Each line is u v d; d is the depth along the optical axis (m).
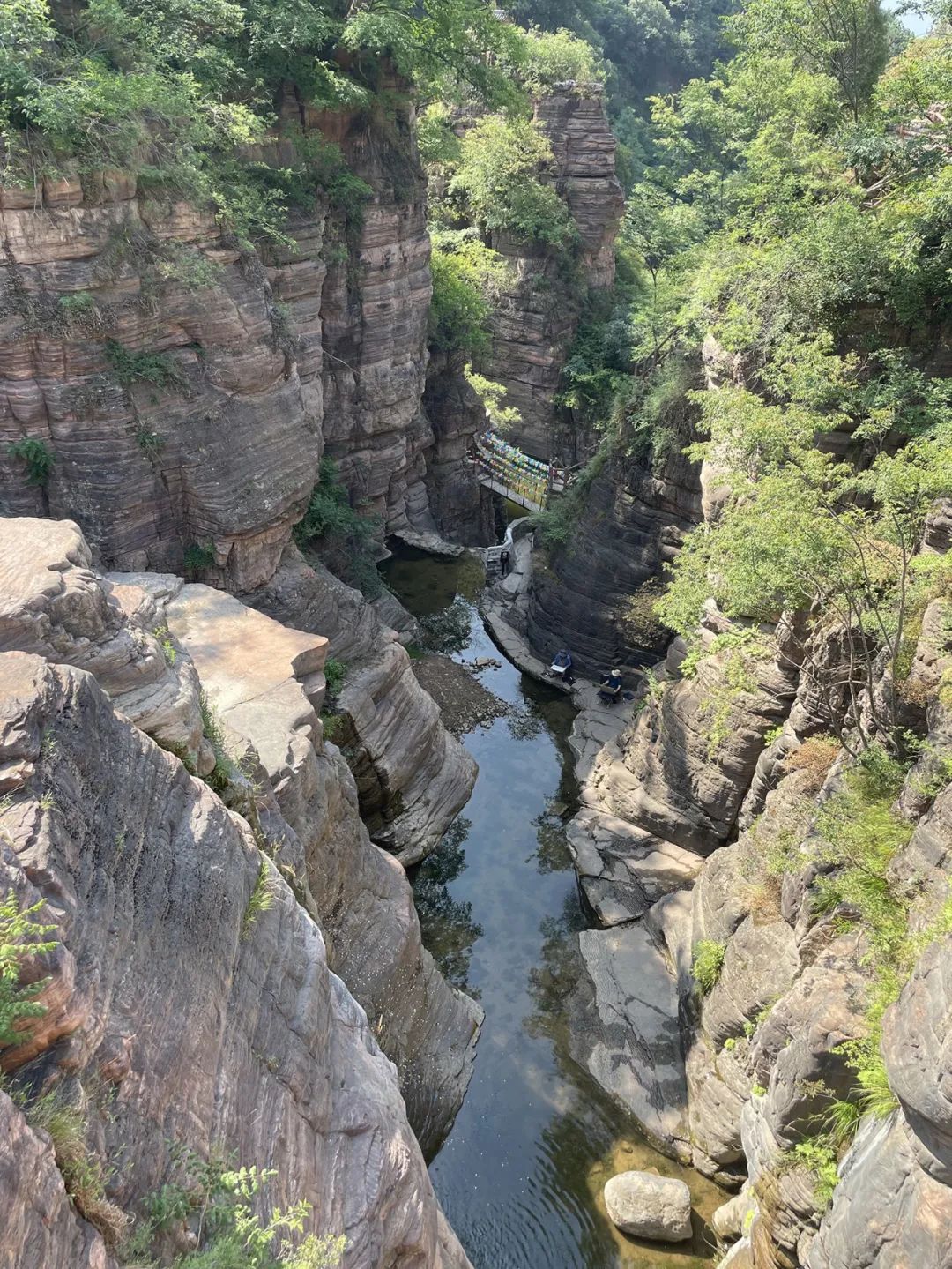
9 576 13.24
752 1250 18.48
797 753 22.55
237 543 28.38
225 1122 10.01
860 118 34.59
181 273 25.62
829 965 17.81
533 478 52.38
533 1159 21.88
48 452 25.33
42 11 22.73
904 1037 12.77
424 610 44.66
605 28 86.50
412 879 29.69
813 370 23.48
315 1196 11.17
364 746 28.39
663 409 34.62
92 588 13.72
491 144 57.16
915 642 19.44
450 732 36.53
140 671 14.22
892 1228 13.55
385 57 36.97
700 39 91.25
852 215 26.41
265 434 28.77
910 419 24.30
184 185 25.66
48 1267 6.91
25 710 9.35
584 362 59.03
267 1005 11.95
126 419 25.62
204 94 28.95
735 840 28.50
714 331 29.20
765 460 23.20
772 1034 18.25
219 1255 8.55
